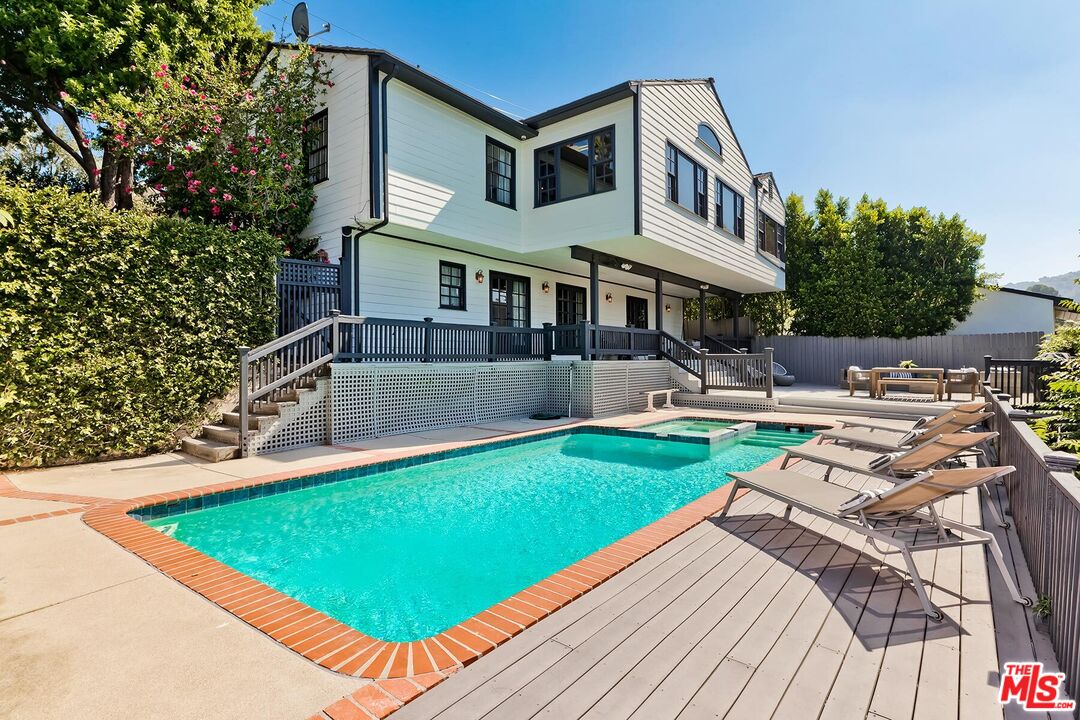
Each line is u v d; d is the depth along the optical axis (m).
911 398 12.67
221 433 7.51
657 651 2.37
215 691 2.09
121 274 6.96
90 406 6.72
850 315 19.70
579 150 12.31
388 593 3.76
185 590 3.07
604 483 6.73
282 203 10.39
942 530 3.57
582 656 2.33
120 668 2.26
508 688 2.09
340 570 4.16
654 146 11.54
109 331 6.86
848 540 3.86
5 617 2.73
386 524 5.21
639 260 13.86
